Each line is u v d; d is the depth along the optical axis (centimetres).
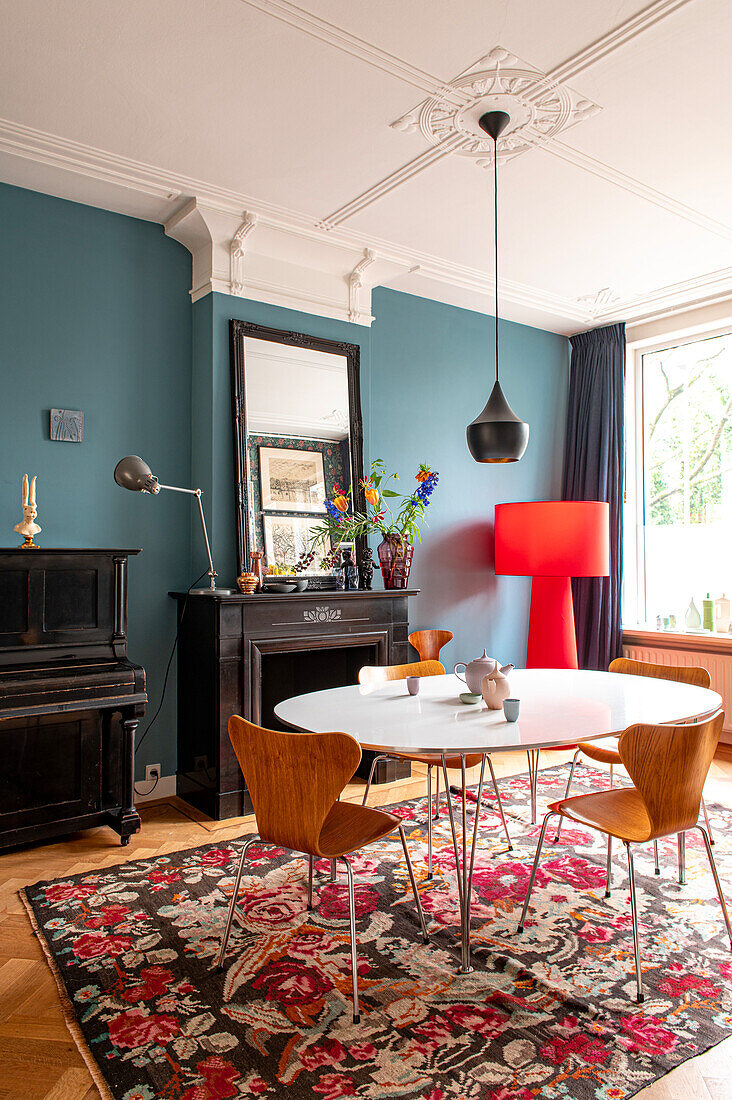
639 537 568
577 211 381
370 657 427
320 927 247
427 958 227
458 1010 200
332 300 438
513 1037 188
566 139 312
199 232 388
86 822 322
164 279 399
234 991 209
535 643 490
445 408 515
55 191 357
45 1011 202
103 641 331
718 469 520
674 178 347
